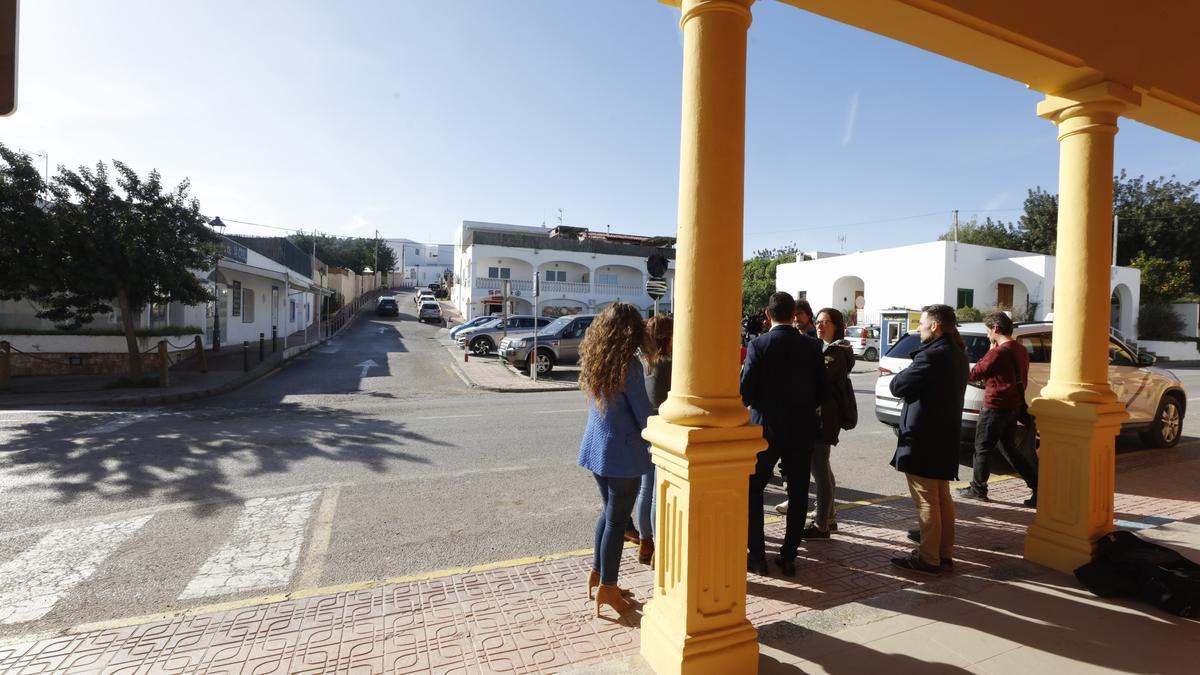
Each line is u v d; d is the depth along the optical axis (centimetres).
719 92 249
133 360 1304
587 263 4291
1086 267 379
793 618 318
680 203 261
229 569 396
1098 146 376
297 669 275
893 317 1978
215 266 1509
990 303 2825
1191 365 2667
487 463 679
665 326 416
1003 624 309
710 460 249
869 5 293
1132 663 272
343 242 7825
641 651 280
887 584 367
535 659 282
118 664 281
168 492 557
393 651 290
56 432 820
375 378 1557
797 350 382
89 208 1221
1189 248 3519
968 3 302
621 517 321
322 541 446
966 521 495
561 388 1396
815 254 4569
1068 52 340
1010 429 541
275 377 1544
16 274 1155
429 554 423
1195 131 455
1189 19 394
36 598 355
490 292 4097
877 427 949
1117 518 492
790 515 382
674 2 280
